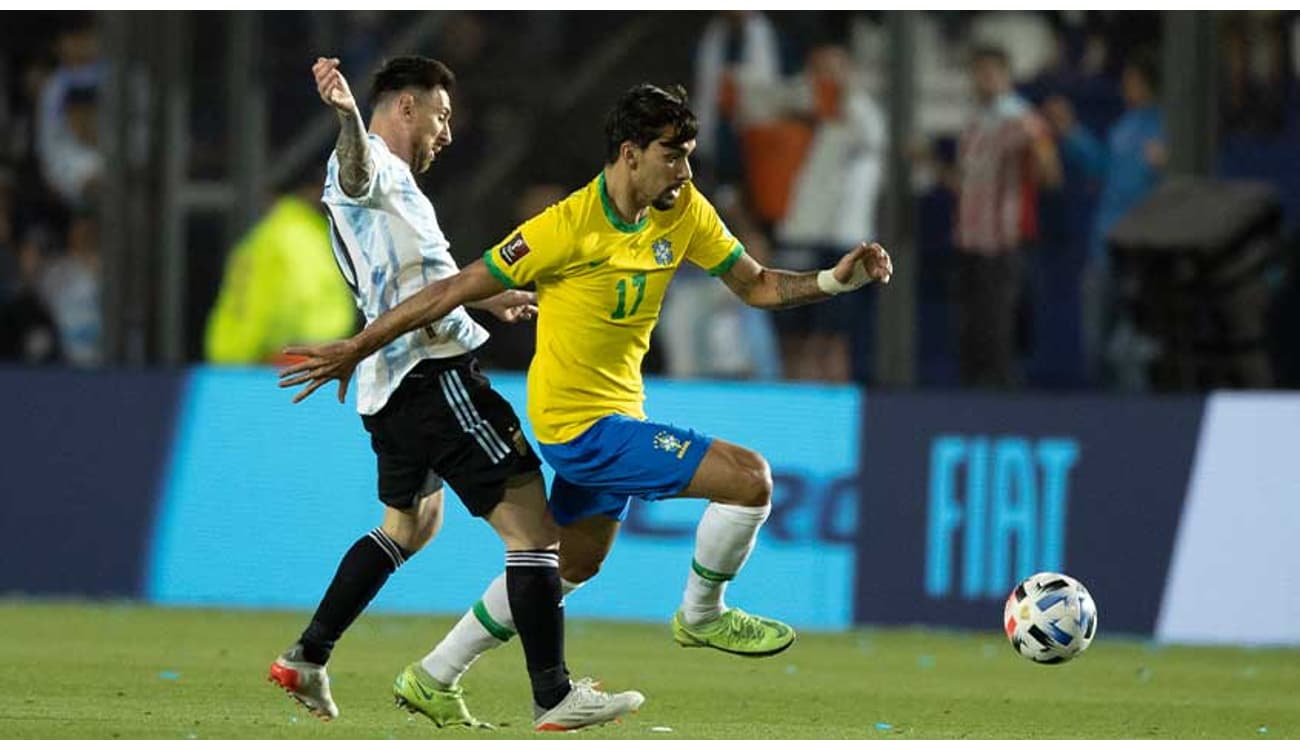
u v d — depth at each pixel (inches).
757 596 1657.2
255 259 1953.7
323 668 919.7
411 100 916.6
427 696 916.6
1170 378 1744.6
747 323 2028.8
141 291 1889.8
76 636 1376.7
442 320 886.4
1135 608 1621.6
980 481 1649.9
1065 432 1644.9
